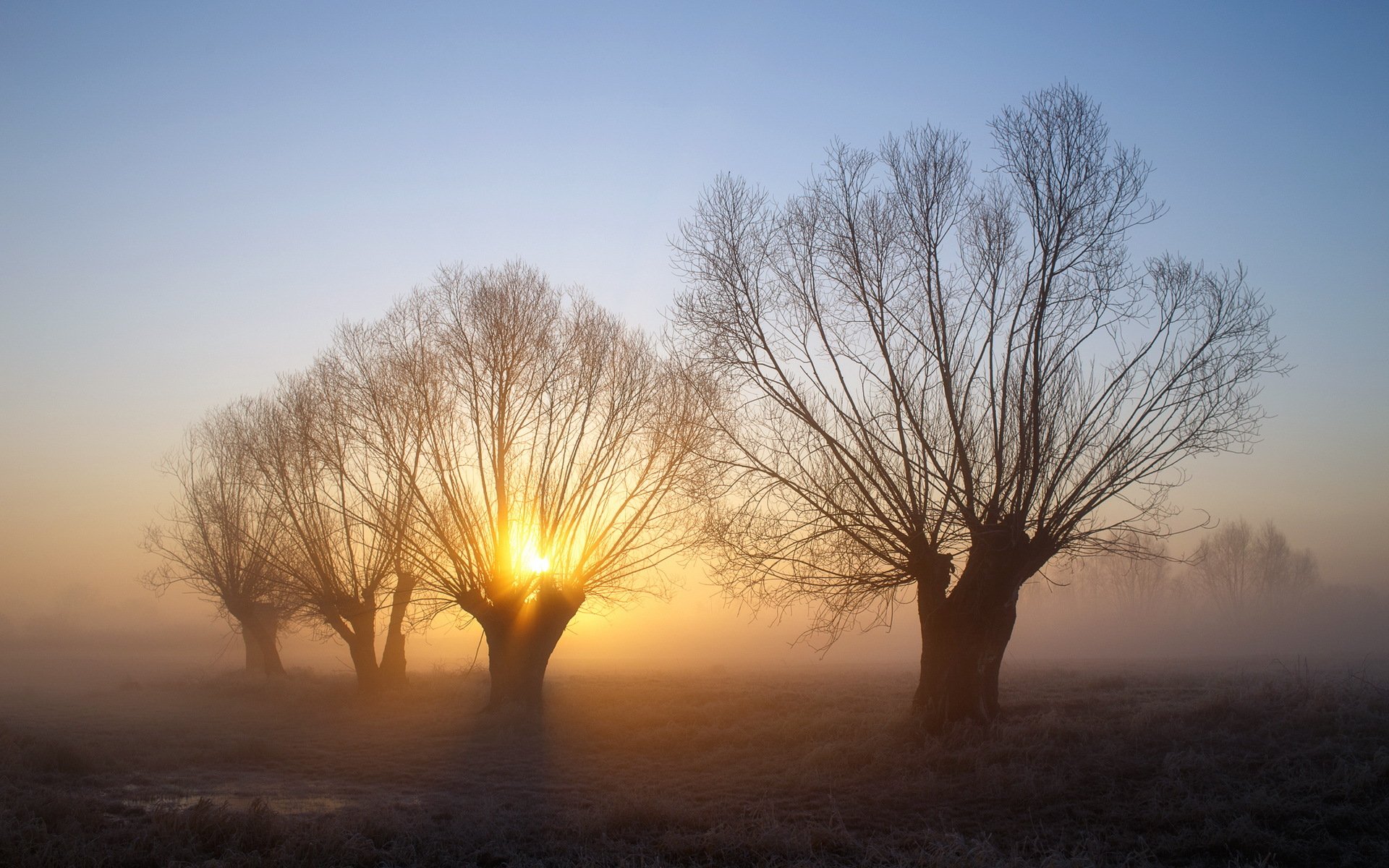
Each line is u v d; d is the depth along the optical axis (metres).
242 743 18.48
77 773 15.58
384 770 16.44
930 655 17.08
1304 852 9.23
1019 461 15.95
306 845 10.04
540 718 22.12
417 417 24.03
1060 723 15.09
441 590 23.98
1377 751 11.59
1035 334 15.94
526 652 23.38
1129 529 16.69
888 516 17.59
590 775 15.40
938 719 16.23
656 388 24.22
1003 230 16.92
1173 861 9.30
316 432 27.52
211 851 10.23
